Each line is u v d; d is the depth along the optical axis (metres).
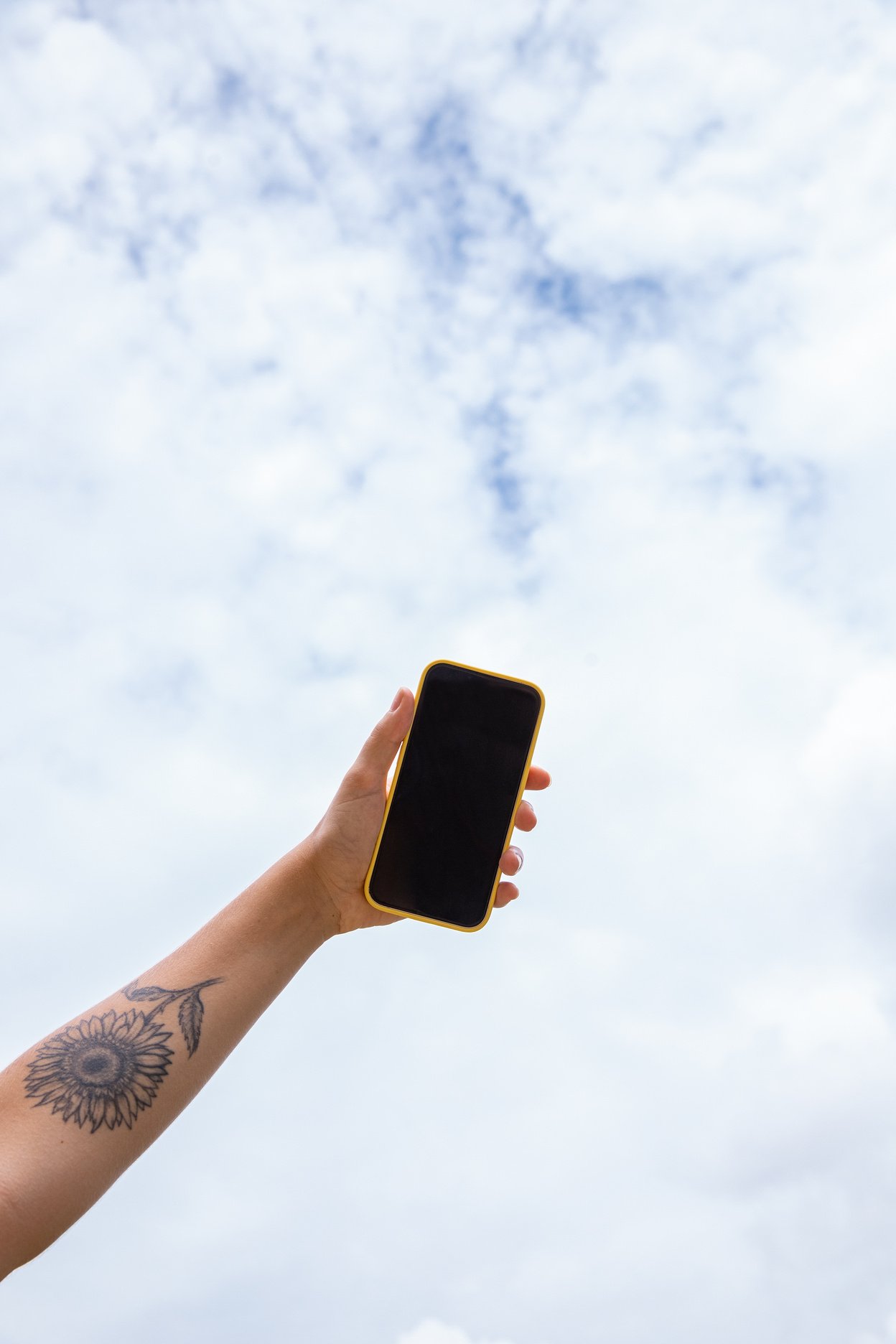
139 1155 0.84
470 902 1.15
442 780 1.19
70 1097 0.83
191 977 0.95
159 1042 0.88
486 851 1.18
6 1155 0.77
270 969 0.99
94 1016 0.90
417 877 1.14
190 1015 0.91
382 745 1.14
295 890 1.07
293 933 1.04
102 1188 0.80
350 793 1.12
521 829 1.25
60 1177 0.78
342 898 1.10
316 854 1.09
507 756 1.22
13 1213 0.75
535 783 1.25
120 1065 0.85
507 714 1.23
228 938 0.99
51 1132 0.80
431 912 1.13
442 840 1.16
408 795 1.17
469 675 1.24
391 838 1.15
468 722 1.22
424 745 1.20
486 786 1.20
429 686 1.23
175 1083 0.87
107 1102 0.83
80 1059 0.85
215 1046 0.91
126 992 0.93
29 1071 0.84
